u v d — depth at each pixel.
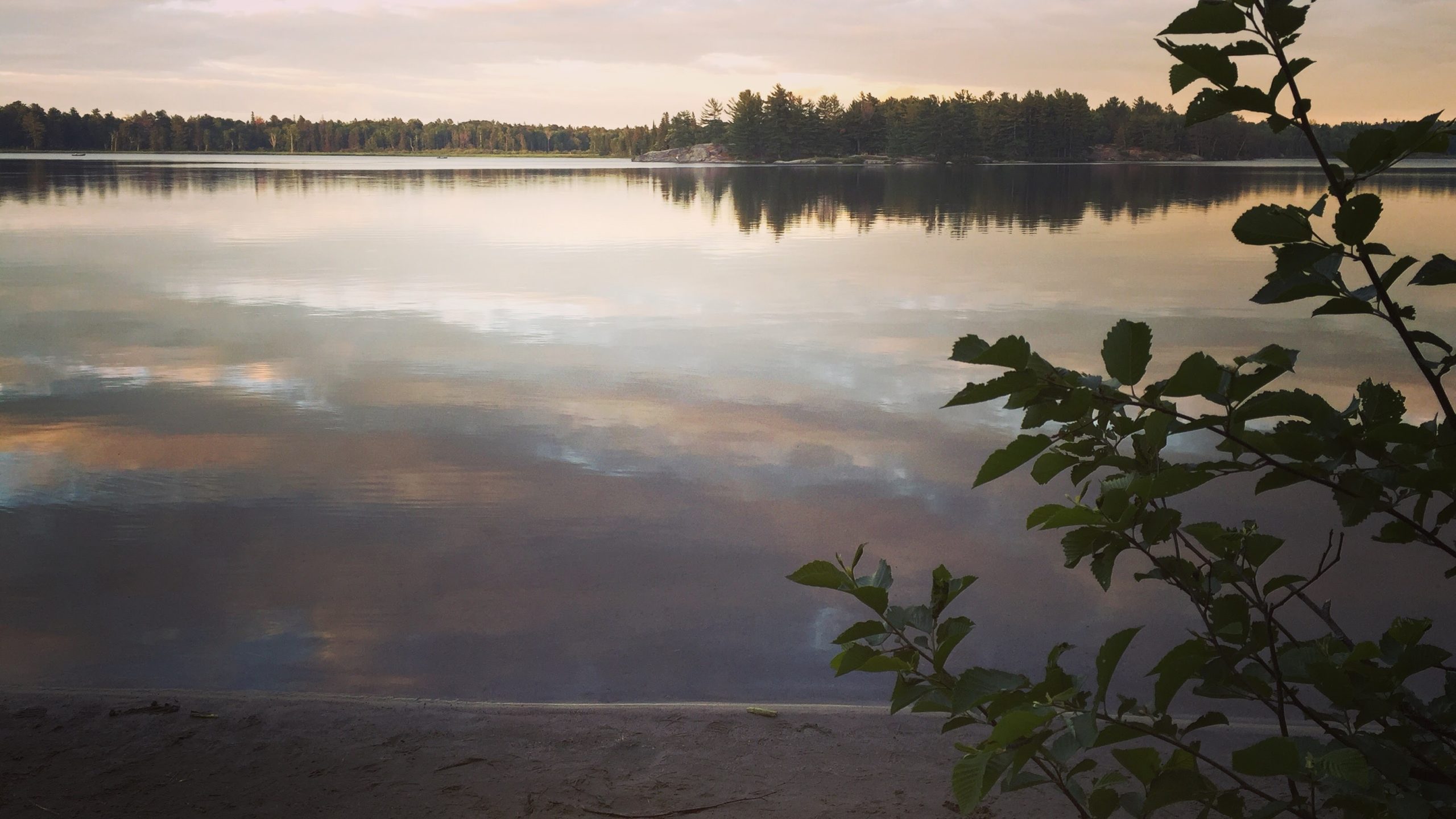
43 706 2.68
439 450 5.23
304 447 5.30
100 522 4.23
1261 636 1.08
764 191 39.22
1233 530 1.11
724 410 6.07
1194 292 11.03
